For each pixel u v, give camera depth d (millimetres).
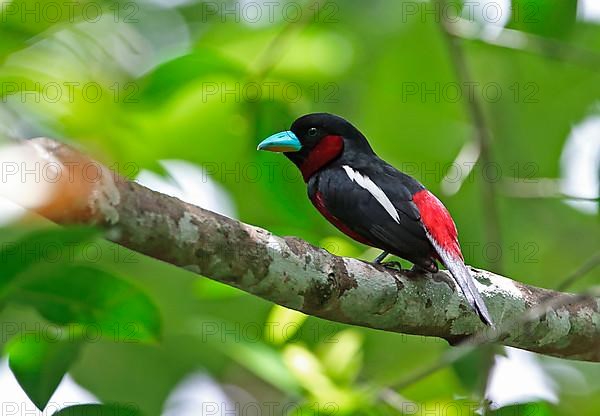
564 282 8391
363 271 7449
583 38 14758
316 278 7090
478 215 13898
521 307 8117
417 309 7703
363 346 12078
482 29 11109
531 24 10664
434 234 8594
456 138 15320
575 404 14125
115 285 6238
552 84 15578
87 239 4973
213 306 13766
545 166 15289
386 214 8875
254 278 6812
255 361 8789
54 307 6250
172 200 6395
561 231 15164
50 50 12586
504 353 9391
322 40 13914
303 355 8938
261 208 12703
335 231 11195
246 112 10258
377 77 15430
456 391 10664
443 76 15359
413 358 13445
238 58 14148
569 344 8297
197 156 12641
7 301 5812
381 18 15445
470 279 7793
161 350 13750
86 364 13570
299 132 10008
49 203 5805
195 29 15008
